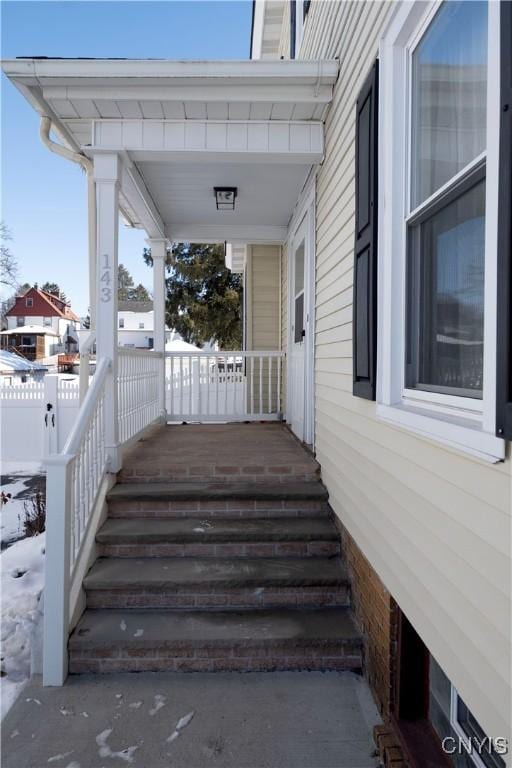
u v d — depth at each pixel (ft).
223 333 58.03
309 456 12.88
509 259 3.69
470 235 5.24
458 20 5.48
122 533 9.82
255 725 6.75
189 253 56.44
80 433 8.85
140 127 11.56
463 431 4.59
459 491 4.78
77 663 7.88
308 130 11.80
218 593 8.93
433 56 6.10
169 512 10.72
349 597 8.98
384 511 7.04
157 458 12.62
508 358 3.73
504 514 3.98
